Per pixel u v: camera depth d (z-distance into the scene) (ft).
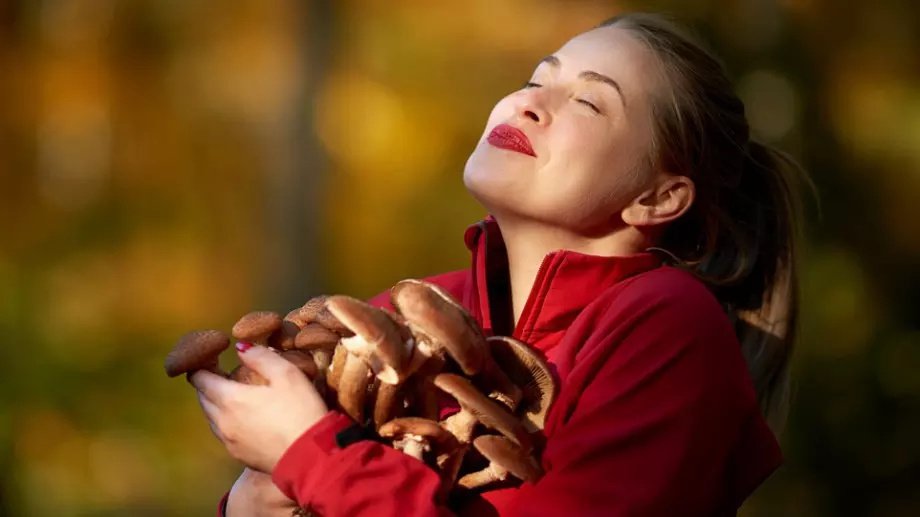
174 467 54.70
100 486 53.62
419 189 68.39
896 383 43.93
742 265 12.63
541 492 9.73
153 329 66.85
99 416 56.08
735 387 10.23
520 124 11.22
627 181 11.18
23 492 50.83
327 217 64.44
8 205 73.15
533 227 11.32
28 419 55.01
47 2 74.74
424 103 68.33
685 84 11.60
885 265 47.67
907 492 41.37
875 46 52.60
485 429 10.16
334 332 10.05
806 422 42.32
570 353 10.69
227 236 72.90
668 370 10.06
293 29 71.36
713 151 12.00
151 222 73.10
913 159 49.70
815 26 51.88
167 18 74.74
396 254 67.51
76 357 58.70
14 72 74.84
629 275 11.21
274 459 9.66
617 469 9.70
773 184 13.16
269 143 71.15
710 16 50.88
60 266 68.49
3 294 61.00
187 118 75.20
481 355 9.52
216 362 10.35
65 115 75.51
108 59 75.61
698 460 9.80
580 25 64.95
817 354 44.09
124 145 75.46
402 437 9.66
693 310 10.42
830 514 41.06
